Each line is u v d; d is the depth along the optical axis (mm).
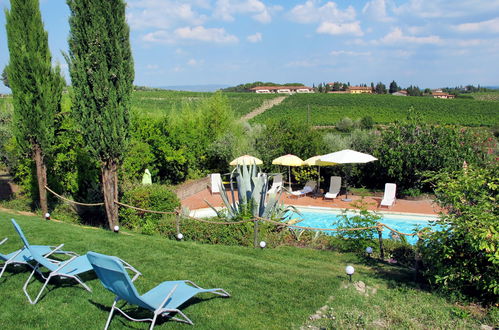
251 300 4914
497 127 42312
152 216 11297
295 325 4297
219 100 24766
